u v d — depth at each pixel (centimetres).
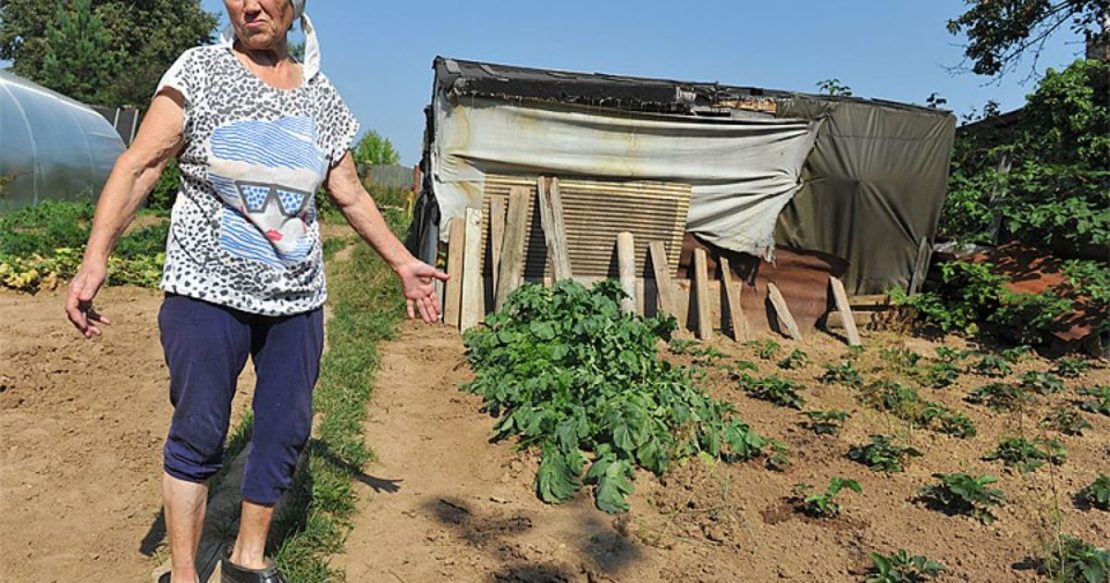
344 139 283
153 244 1186
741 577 355
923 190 975
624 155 874
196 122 246
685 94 875
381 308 916
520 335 643
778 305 943
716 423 511
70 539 338
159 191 2058
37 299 856
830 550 385
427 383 637
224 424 262
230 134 250
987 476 454
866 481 478
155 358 634
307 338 271
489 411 559
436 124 862
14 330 673
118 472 408
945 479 439
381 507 396
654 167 885
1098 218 948
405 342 779
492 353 639
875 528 412
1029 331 938
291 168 259
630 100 854
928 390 735
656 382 546
